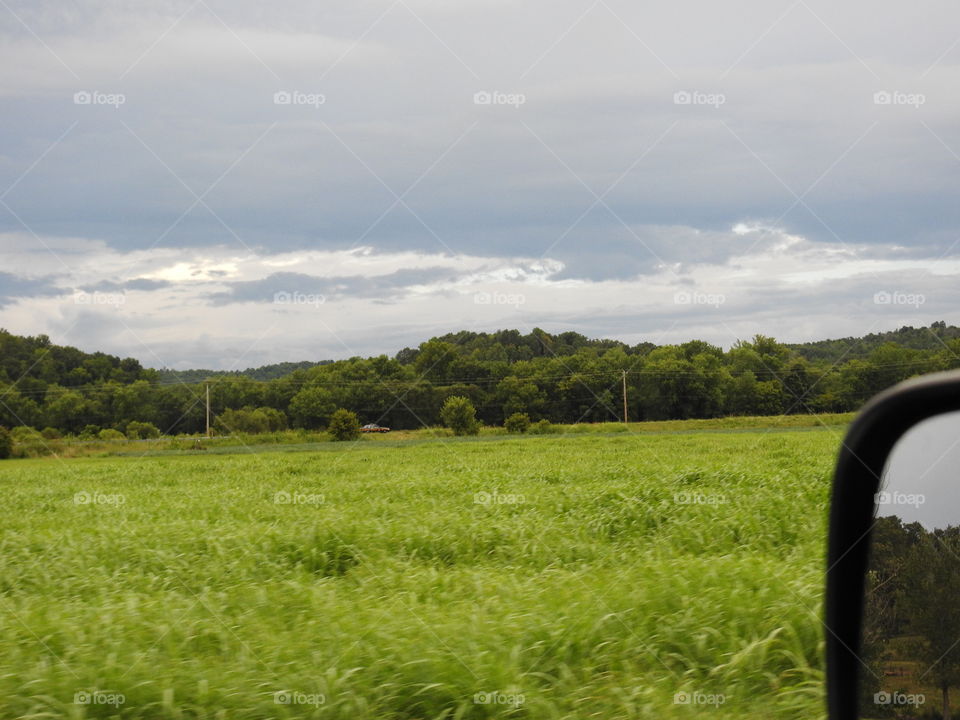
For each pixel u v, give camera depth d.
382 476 23.00
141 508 16.72
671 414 66.88
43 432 60.97
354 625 5.86
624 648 5.26
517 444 42.75
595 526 10.91
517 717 4.49
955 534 1.97
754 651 4.99
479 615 5.90
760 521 10.34
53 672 4.96
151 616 6.50
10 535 12.27
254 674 5.02
